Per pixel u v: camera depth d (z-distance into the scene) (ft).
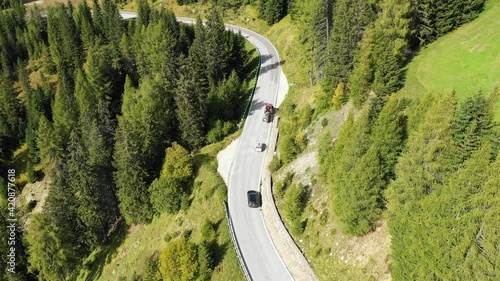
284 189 173.88
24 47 404.98
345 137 140.67
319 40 230.89
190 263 155.74
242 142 222.07
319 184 159.84
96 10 388.16
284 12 366.84
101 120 249.75
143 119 217.15
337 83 189.98
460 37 195.93
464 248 87.15
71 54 364.38
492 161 95.96
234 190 189.88
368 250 126.93
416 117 123.85
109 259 209.15
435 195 95.50
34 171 292.40
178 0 445.37
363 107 163.94
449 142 101.81
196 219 185.68
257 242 160.15
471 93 159.84
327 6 225.35
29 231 197.57
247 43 345.51
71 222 205.77
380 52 168.76
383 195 123.13
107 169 218.38
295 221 150.71
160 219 202.08
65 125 280.92
